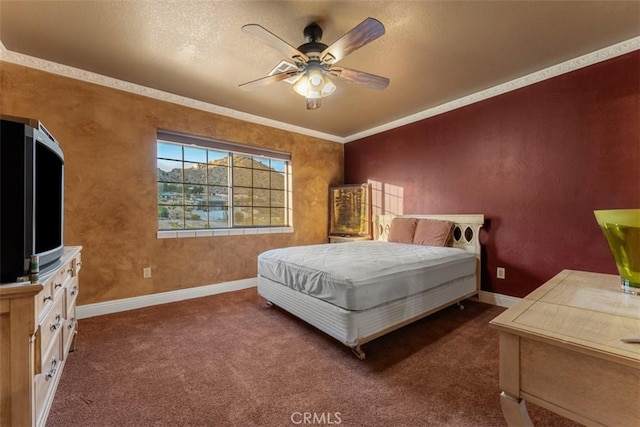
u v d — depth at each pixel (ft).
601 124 7.73
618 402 2.13
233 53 7.63
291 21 6.31
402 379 5.56
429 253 8.87
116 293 9.30
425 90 10.03
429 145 11.99
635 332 2.51
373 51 7.57
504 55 7.80
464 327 8.09
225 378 5.59
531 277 9.12
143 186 9.80
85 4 5.80
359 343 6.18
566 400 2.39
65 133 8.43
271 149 13.29
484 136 10.19
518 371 2.66
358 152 15.44
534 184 9.01
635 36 6.99
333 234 15.28
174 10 5.98
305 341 7.20
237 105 11.41
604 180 7.70
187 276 10.78
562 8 5.98
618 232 3.77
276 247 13.46
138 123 9.68
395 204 13.46
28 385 3.34
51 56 7.83
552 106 8.59
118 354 6.49
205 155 11.66
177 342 7.12
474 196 10.51
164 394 5.09
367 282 6.35
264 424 4.38
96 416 4.52
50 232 4.64
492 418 4.49
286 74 6.84
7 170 3.46
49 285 4.19
